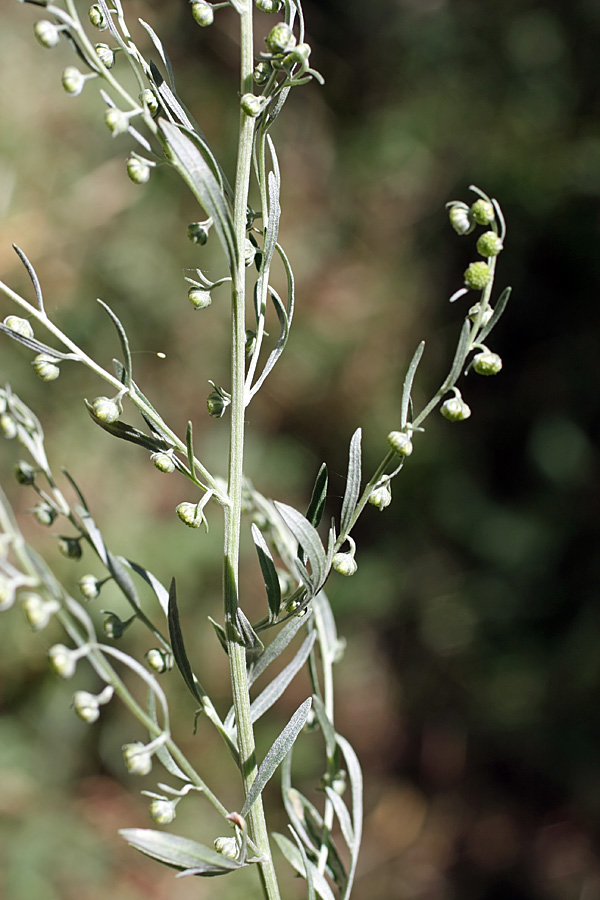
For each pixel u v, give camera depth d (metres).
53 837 4.20
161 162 1.18
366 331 6.13
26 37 5.22
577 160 6.06
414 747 5.52
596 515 5.51
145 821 4.40
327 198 6.48
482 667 5.56
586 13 6.47
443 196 6.42
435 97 6.82
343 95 6.95
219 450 5.31
